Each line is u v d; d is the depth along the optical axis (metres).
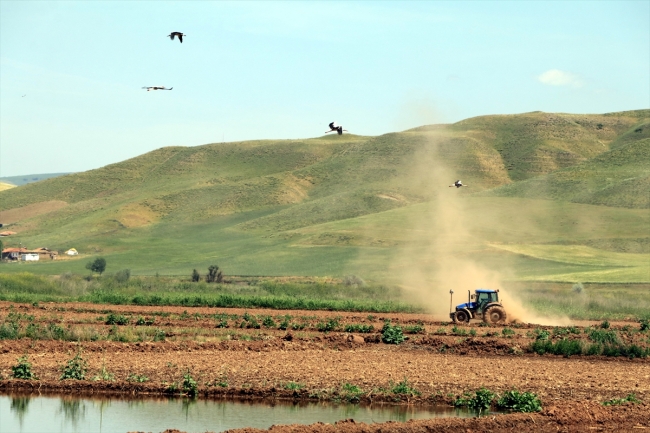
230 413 53.53
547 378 65.50
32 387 58.78
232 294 145.12
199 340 81.88
